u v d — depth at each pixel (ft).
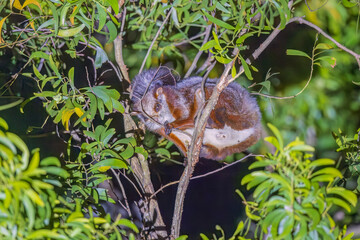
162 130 34.96
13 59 37.45
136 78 35.83
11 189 17.65
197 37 42.57
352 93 42.63
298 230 20.08
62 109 26.03
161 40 39.93
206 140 34.40
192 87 34.88
